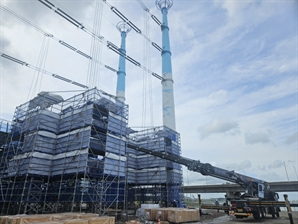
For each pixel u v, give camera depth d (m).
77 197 23.98
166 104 55.19
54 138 28.31
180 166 42.97
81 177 25.42
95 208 24.72
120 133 29.47
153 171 39.75
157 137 41.69
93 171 24.58
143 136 43.66
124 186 31.06
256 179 30.20
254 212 24.53
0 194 27.86
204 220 25.70
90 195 24.70
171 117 53.66
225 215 32.62
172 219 22.61
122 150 29.17
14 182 25.20
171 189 40.31
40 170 25.44
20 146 28.70
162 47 63.47
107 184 27.83
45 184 28.34
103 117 28.30
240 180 29.25
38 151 25.80
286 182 57.41
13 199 26.25
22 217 14.08
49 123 28.14
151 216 24.75
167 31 65.88
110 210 31.55
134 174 41.28
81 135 25.72
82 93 28.83
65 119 28.92
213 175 28.06
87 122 25.94
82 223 12.86
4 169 29.11
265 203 23.94
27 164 25.00
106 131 27.70
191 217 24.19
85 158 23.94
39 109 28.39
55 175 25.77
